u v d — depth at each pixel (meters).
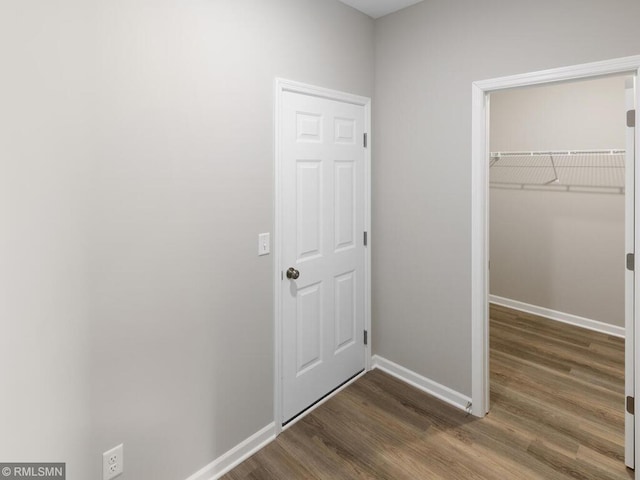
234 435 1.94
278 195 2.05
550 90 3.65
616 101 3.29
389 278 2.75
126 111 1.44
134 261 1.50
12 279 1.21
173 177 1.60
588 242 3.53
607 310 3.46
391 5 2.44
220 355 1.85
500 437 2.11
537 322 3.74
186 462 1.74
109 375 1.46
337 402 2.46
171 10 1.54
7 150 1.18
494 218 4.18
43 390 1.30
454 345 2.41
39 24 1.21
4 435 1.23
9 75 1.17
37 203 1.25
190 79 1.63
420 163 2.48
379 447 2.05
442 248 2.42
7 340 1.21
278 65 1.99
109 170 1.41
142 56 1.47
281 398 2.17
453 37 2.25
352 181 2.56
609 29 1.73
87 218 1.36
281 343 2.15
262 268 2.01
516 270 4.05
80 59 1.31
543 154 3.67
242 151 1.86
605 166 3.38
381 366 2.88
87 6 1.31
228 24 1.75
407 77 2.50
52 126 1.26
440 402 2.46
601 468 1.87
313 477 1.85
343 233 2.53
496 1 2.07
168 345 1.64
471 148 2.22
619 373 2.77
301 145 2.17
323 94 2.26
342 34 2.38
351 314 2.66
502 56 2.07
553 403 2.42
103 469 1.47
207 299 1.77
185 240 1.66
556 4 1.87
